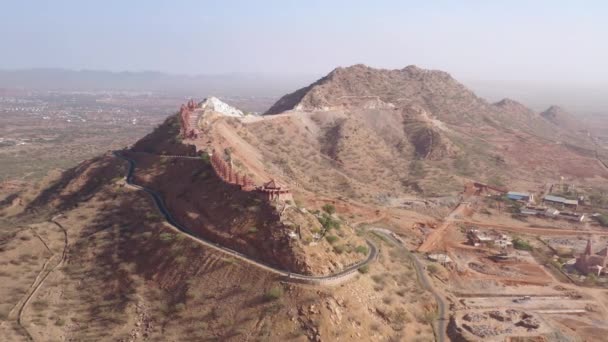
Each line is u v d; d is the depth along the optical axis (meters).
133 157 135.25
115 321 73.69
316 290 71.56
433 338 78.69
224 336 68.00
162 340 68.81
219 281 76.25
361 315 72.56
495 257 122.06
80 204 114.50
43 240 98.38
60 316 76.19
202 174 104.00
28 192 140.62
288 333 66.94
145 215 98.88
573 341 81.94
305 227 81.94
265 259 78.62
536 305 96.38
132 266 85.31
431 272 105.44
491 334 80.25
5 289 83.06
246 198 88.44
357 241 95.00
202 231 88.12
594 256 116.25
